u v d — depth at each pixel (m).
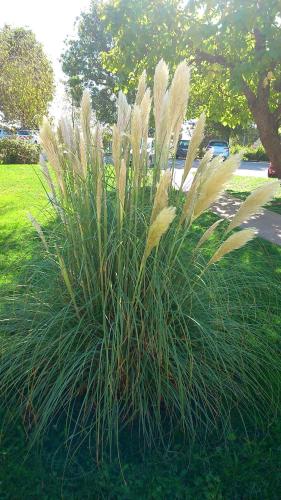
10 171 16.19
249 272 3.36
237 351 2.64
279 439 2.43
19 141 21.27
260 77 9.48
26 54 22.25
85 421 2.42
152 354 2.41
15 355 2.57
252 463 2.27
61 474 2.20
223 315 2.73
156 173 2.58
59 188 2.66
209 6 8.41
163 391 2.46
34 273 2.92
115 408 2.36
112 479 2.17
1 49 21.52
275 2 7.36
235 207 9.18
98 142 2.55
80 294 2.64
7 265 4.70
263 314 3.13
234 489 2.14
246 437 2.43
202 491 2.12
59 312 2.56
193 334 2.60
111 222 2.60
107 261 2.46
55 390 2.29
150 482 2.15
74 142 2.67
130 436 2.40
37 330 2.61
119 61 9.72
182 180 2.53
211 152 2.49
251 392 2.71
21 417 2.52
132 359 2.46
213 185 2.18
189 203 2.37
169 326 2.46
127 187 2.54
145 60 9.27
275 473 2.22
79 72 34.47
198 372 2.43
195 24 8.31
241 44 8.45
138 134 2.33
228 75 9.92
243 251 5.55
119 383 2.47
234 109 12.25
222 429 2.48
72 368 2.34
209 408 2.48
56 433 2.43
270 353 2.91
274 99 11.07
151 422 2.43
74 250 2.58
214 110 11.93
